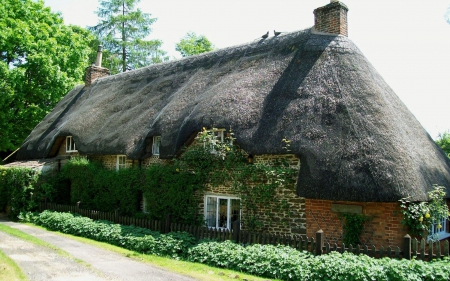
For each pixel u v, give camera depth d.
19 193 20.75
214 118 14.72
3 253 12.03
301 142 12.45
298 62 15.06
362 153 11.55
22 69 26.62
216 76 17.66
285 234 12.98
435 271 8.92
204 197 15.45
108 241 14.61
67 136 23.55
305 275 9.52
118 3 42.59
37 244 13.70
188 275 10.05
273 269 10.08
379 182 10.95
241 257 10.90
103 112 22.27
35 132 26.91
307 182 11.75
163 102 19.02
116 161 20.19
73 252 12.56
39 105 30.44
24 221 19.77
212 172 15.12
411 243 10.04
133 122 19.09
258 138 13.53
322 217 12.30
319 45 15.09
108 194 19.09
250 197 13.89
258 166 13.48
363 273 9.05
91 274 9.91
